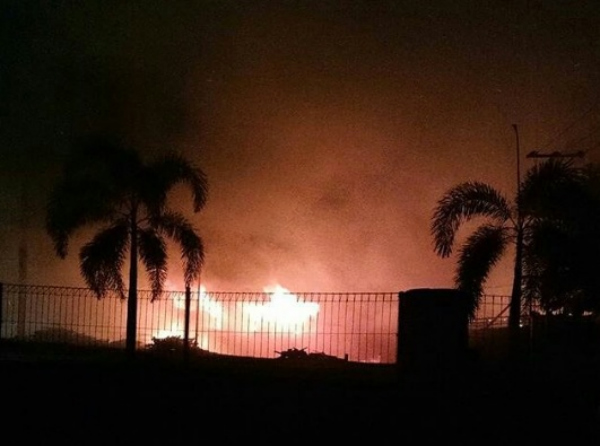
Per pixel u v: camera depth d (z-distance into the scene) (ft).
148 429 32.76
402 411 35.17
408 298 41.55
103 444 30.78
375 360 64.80
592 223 43.29
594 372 42.91
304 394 37.83
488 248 46.47
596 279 42.34
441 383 39.52
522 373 42.86
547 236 43.52
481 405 35.94
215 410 35.47
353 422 33.88
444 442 31.32
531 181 46.34
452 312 40.86
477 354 41.73
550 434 32.22
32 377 40.50
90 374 41.27
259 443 31.14
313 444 31.07
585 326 46.14
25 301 61.98
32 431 32.32
